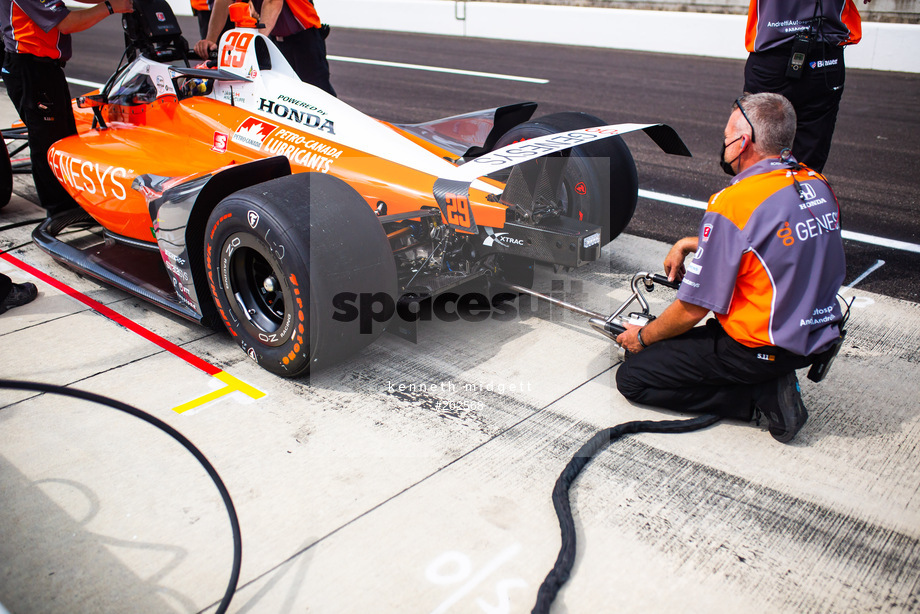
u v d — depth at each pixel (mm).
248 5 3832
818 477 2270
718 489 2219
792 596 1844
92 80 9133
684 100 7910
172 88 3693
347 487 2225
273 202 2494
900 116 7184
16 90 4062
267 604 1822
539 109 7578
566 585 1870
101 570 1938
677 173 5555
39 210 4777
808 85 3561
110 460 2361
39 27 3873
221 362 2963
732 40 10438
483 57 10906
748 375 2359
